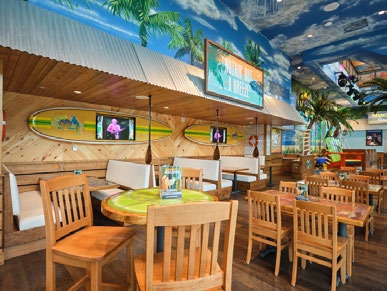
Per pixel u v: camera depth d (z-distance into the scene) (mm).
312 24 6898
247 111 5723
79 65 2570
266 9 6301
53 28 2586
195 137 6992
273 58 8250
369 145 18156
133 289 1837
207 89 4332
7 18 2244
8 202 2553
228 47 6293
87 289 1851
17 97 3814
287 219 3232
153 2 4578
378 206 4422
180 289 1151
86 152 4652
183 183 3035
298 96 11570
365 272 2447
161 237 1927
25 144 3898
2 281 2191
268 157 9031
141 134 5566
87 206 2029
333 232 1993
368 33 7250
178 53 5047
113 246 1639
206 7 5715
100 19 3820
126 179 4152
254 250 2930
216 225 1191
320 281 2281
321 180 3566
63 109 4289
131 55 3367
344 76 11367
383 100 8547
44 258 2611
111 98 4234
